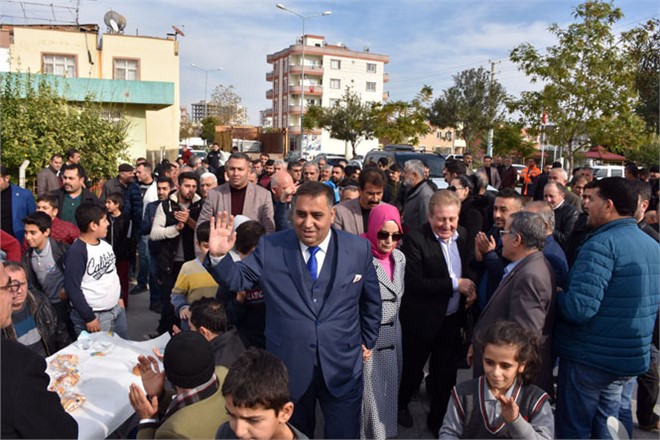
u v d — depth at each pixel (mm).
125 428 3127
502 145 24891
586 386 2941
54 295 4340
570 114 12898
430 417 3926
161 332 5664
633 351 2859
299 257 2848
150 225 6195
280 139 47250
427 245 3797
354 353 2908
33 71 25656
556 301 2998
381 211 3600
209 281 4086
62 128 12641
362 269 2941
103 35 26562
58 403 1842
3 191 5645
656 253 2930
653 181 8438
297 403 2779
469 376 4797
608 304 2867
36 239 4352
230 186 5262
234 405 2010
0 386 1690
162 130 28125
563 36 12641
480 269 3947
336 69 65125
